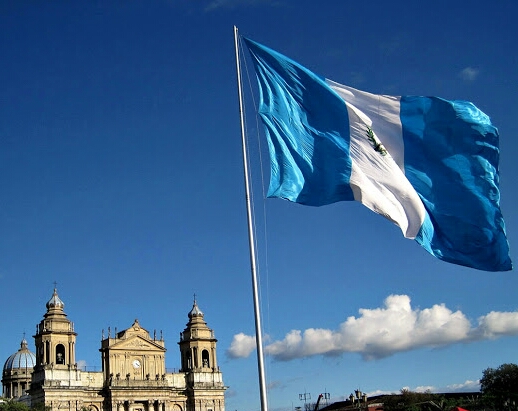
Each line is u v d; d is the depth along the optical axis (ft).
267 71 106.01
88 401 464.65
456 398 571.28
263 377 91.86
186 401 506.07
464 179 104.12
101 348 485.15
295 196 102.22
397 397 557.33
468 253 103.50
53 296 474.08
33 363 634.02
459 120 103.81
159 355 496.64
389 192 103.81
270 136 103.65
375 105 106.01
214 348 523.29
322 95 106.01
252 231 98.17
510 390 492.54
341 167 104.06
